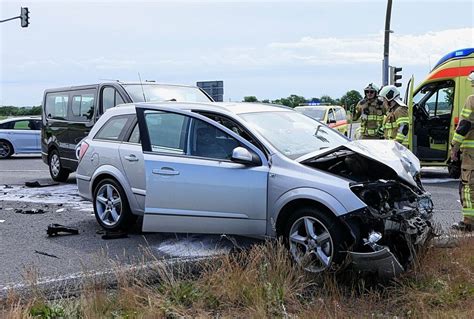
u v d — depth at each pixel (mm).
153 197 6188
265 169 5574
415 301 4488
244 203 5645
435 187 11328
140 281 4859
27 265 5895
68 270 5691
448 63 12406
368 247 4926
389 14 19328
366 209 4926
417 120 12742
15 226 7840
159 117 6504
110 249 6492
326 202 5039
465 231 6559
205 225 5906
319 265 5148
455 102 12227
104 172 7250
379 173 5363
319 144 6109
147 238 6988
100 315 4234
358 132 11891
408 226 5070
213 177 5828
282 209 5391
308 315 4191
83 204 9500
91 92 11359
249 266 4875
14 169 16609
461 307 4375
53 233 7203
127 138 7168
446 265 5184
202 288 4688
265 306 4355
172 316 4305
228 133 5945
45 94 13125
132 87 10742
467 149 6969
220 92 15547
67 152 12133
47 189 11461
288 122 6379
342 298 4645
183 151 6176
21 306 4395
